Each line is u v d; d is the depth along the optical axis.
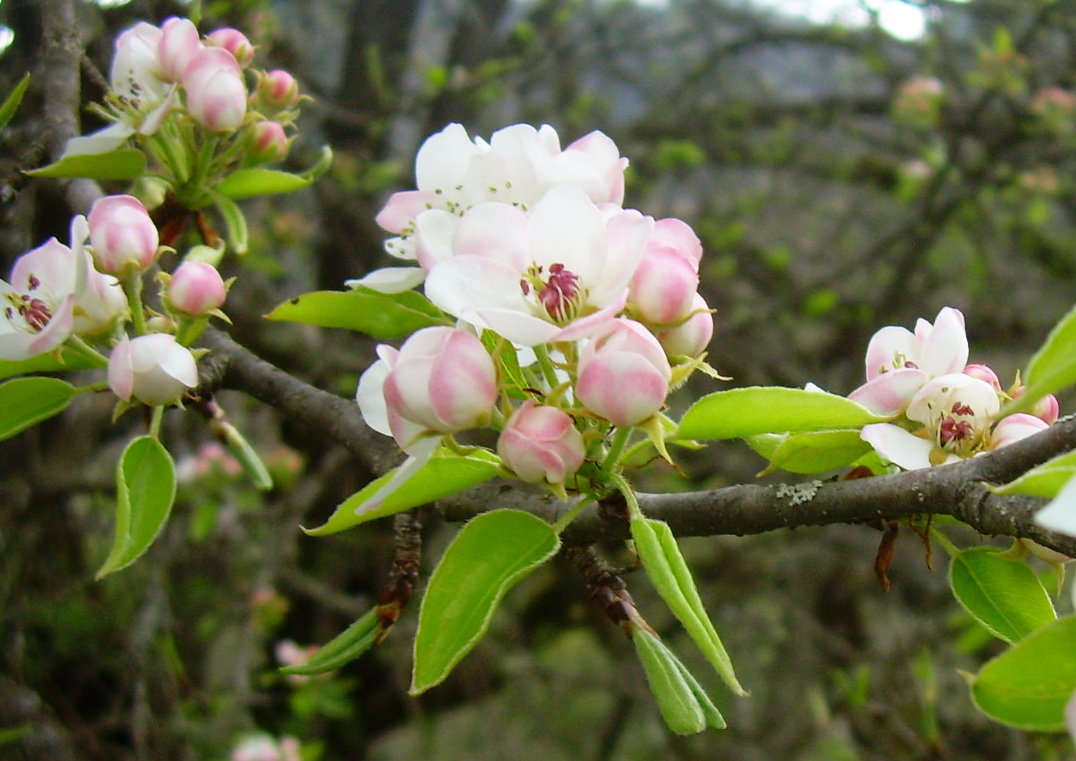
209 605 0.69
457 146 0.25
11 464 0.52
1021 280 0.97
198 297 0.25
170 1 0.46
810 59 1.05
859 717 0.58
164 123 0.30
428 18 0.92
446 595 0.19
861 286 0.94
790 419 0.20
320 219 0.75
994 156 0.82
